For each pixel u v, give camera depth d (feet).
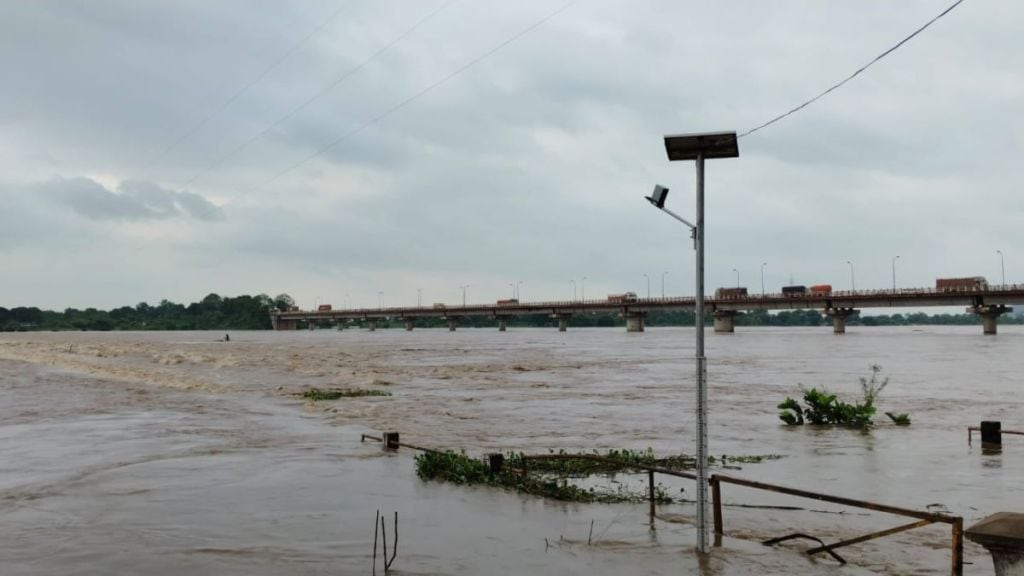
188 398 107.14
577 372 170.09
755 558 29.73
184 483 44.93
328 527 34.22
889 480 46.85
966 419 80.94
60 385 130.11
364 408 94.17
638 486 44.62
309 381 141.79
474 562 28.76
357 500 40.16
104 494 41.70
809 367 181.78
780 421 80.38
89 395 111.24
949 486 45.03
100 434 68.54
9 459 54.24
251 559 28.99
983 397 105.91
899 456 56.39
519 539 32.27
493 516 36.58
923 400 102.17
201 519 35.76
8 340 482.28
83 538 32.14
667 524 35.24
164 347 331.36
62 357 238.48
